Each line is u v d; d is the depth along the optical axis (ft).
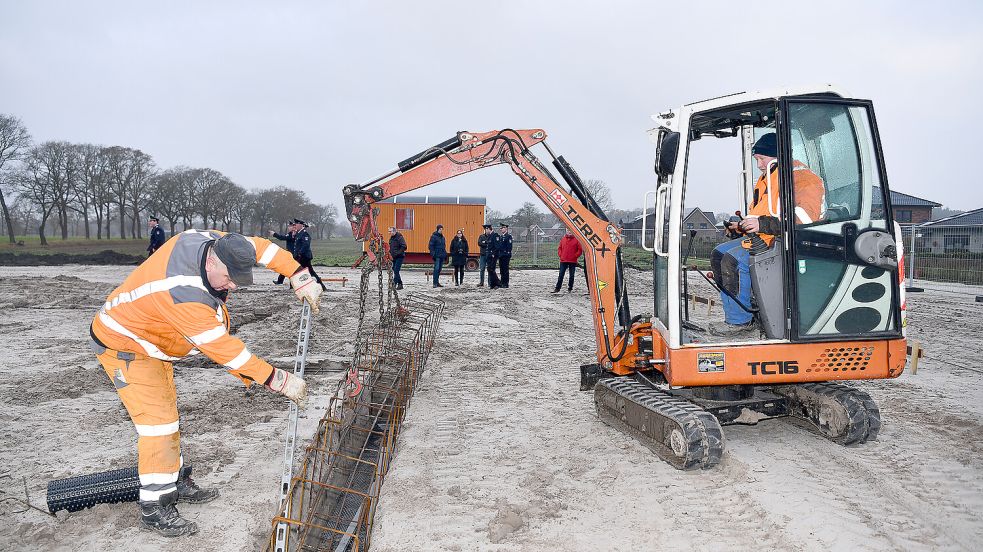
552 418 21.26
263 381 12.25
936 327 40.68
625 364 20.48
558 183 21.15
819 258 16.58
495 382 26.21
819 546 12.24
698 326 19.21
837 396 17.69
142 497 13.06
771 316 16.84
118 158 184.24
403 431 19.85
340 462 17.13
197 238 12.59
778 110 16.33
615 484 15.55
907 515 13.53
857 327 16.84
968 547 12.19
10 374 26.04
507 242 64.18
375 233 22.12
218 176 207.92
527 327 40.93
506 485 15.51
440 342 34.22
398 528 13.17
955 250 68.23
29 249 138.72
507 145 21.59
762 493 14.65
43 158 164.96
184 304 11.90
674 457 16.15
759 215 17.49
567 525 13.35
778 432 19.33
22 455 17.39
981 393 24.00
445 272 84.58
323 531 14.49
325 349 30.99
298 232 61.05
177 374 26.35
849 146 16.87
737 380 16.49
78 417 20.70
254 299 51.65
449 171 21.85
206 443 18.24
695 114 16.93
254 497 14.84
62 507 13.88
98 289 57.36
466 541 12.65
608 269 20.75
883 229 16.80
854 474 15.88
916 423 20.15
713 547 12.35
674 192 16.71
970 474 15.84
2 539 13.01
